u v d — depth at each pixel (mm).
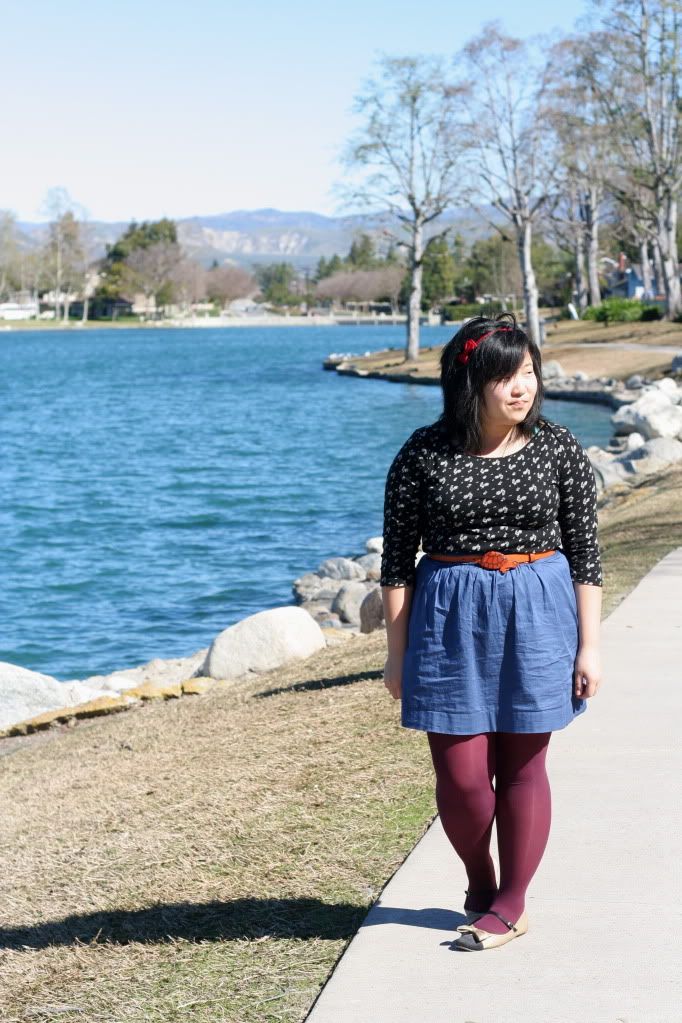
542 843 3676
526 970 3594
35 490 27141
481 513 3480
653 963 3600
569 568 3615
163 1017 3580
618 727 6090
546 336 65062
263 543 20500
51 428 41312
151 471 29906
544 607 3480
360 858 4688
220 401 51438
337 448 33594
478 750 3549
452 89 57781
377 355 73312
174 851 5176
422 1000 3457
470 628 3475
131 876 4957
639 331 60531
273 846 4988
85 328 193750
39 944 4367
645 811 4895
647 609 9062
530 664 3451
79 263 195750
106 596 16719
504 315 3561
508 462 3494
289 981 3701
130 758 7461
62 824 6109
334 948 3900
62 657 13742
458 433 3506
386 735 6441
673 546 12156
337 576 16203
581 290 89375
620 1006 3363
